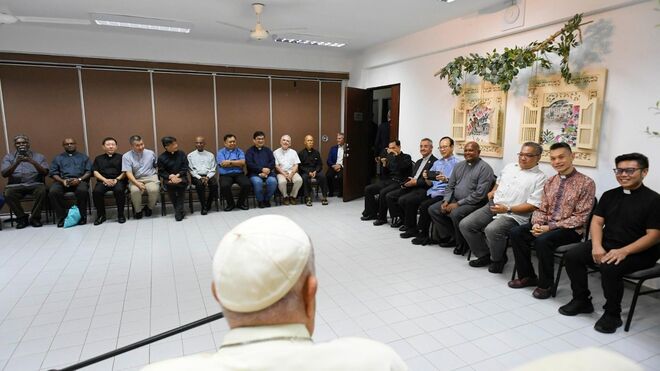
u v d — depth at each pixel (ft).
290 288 2.10
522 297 9.52
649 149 9.77
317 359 2.03
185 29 16.88
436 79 16.93
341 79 23.57
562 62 11.18
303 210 18.92
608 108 10.61
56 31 17.22
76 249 12.93
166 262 11.77
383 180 17.21
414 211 14.39
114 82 18.79
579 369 1.66
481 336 7.77
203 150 18.81
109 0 13.34
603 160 10.80
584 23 10.85
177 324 8.22
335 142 24.32
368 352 2.17
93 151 18.81
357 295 9.59
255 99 21.80
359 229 15.55
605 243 8.65
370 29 17.17
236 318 2.13
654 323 8.24
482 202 12.38
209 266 11.46
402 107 19.30
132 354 7.14
